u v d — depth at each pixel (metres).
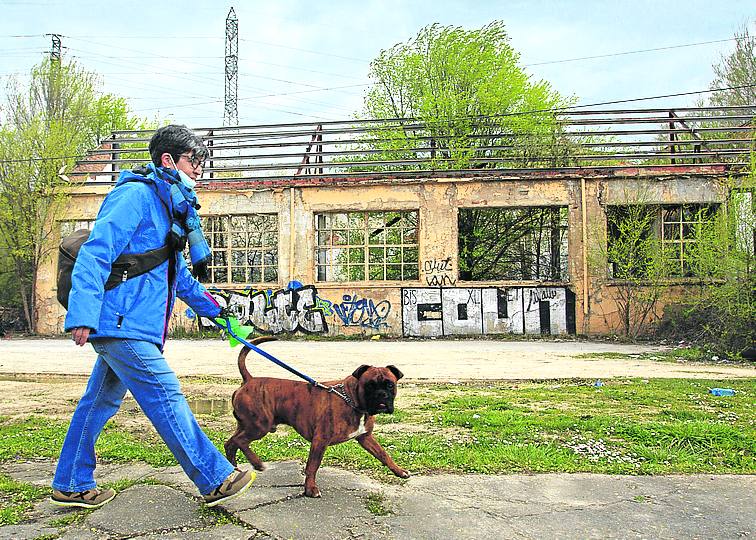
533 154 25.72
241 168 24.36
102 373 4.00
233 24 46.47
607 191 21.86
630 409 7.52
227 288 23.66
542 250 26.81
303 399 4.34
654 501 4.15
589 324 21.75
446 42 28.19
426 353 15.66
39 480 4.62
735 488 4.43
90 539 3.49
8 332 25.27
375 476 4.68
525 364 12.85
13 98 28.69
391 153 27.47
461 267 26.09
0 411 7.57
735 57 30.33
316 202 23.27
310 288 23.11
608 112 24.59
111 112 36.56
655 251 20.72
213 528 3.65
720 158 23.50
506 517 3.86
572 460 5.13
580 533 3.61
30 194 24.67
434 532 3.61
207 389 9.28
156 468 4.89
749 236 14.09
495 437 6.00
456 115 26.97
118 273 3.78
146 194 3.90
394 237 24.09
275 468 4.88
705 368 12.09
